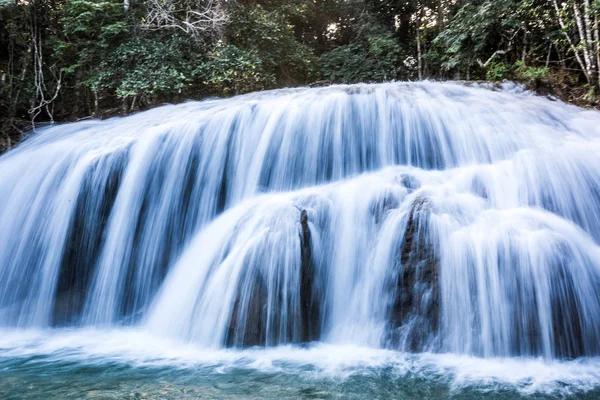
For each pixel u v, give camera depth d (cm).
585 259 407
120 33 1198
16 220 653
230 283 448
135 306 595
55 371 374
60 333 509
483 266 400
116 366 385
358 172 723
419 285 414
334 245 472
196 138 706
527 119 730
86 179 637
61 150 714
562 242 405
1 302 595
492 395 311
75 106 1266
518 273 393
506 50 1196
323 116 742
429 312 405
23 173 700
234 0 1331
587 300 390
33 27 1209
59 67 1246
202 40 1258
